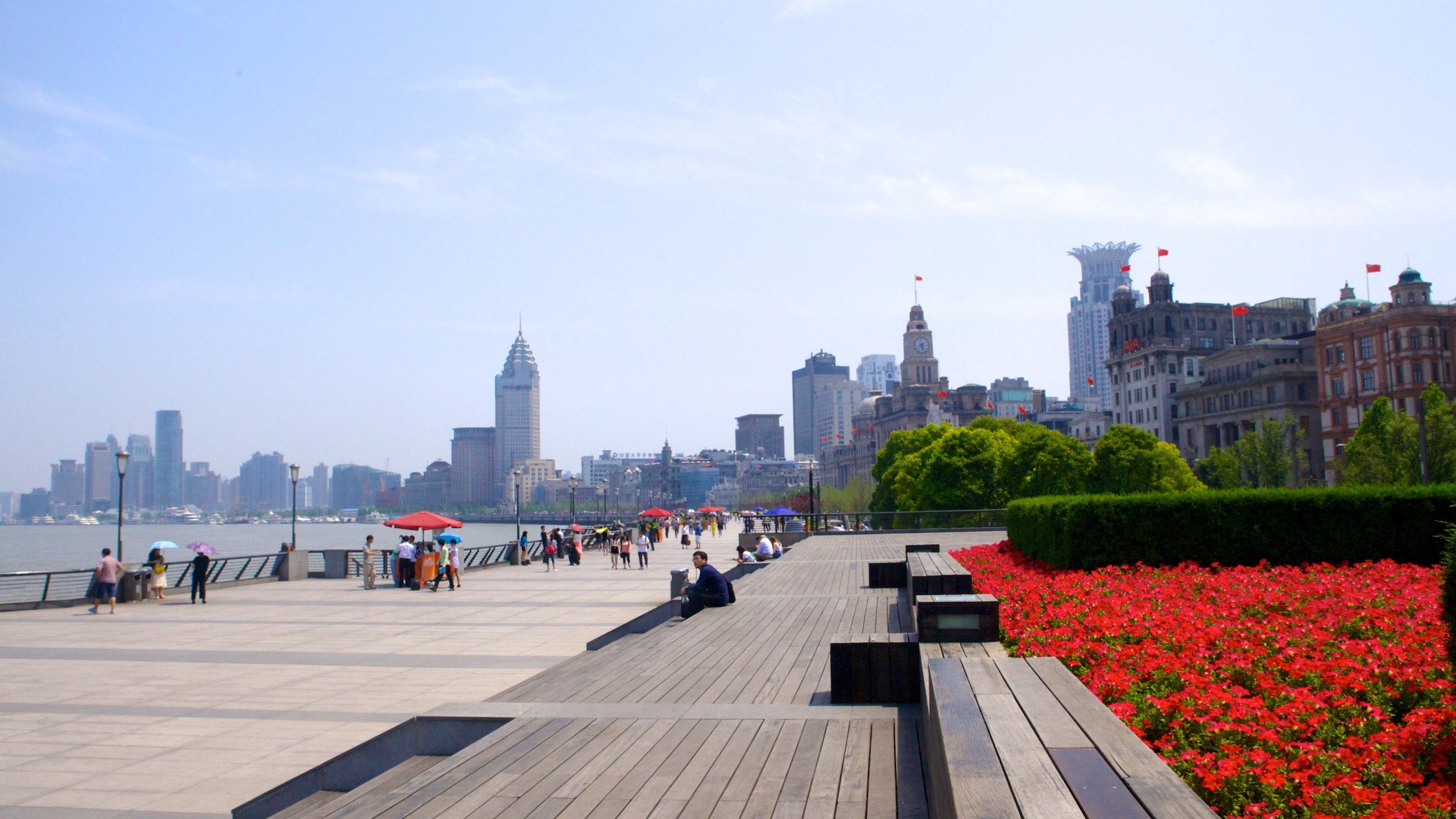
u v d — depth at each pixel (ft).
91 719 52.70
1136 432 298.56
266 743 47.34
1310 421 424.87
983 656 38.17
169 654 74.90
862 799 27.86
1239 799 24.84
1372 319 364.17
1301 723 30.35
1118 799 15.23
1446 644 34.35
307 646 78.18
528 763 32.22
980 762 17.69
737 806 27.50
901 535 208.44
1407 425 244.42
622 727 36.86
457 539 134.00
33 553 506.07
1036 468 298.15
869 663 40.70
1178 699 31.09
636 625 73.26
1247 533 85.81
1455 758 27.48
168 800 39.22
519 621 93.81
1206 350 520.83
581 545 223.71
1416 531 82.79
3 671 67.92
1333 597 60.34
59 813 37.76
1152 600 60.95
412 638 82.33
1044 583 75.20
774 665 51.62
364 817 27.22
